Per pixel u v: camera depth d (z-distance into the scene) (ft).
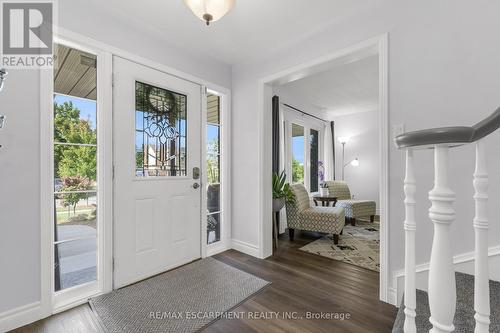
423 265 4.93
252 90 8.83
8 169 4.65
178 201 7.73
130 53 6.60
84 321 4.92
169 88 7.54
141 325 4.80
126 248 6.45
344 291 6.13
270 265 7.84
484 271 2.07
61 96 5.86
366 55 6.40
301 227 10.73
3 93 4.62
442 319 2.09
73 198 6.24
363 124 17.12
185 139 8.01
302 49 7.39
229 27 6.89
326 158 17.62
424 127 5.15
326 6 6.01
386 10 5.67
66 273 6.68
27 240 4.84
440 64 4.96
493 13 4.42
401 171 5.43
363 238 11.09
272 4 5.91
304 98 14.23
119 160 6.34
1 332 4.51
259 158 8.57
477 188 2.14
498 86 4.39
